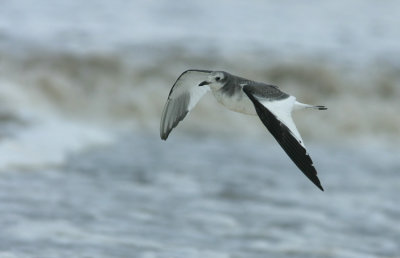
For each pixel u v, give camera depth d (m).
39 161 14.27
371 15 30.59
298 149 6.27
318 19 29.55
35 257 9.09
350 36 27.70
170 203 12.45
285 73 23.95
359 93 23.41
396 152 19.53
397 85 23.70
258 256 10.03
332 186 14.75
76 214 11.18
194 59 24.12
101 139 17.38
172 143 18.30
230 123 20.98
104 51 23.95
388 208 13.24
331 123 22.11
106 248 9.71
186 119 20.91
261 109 6.62
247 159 16.88
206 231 11.05
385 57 25.53
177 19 28.30
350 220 12.30
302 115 22.27
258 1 31.45
